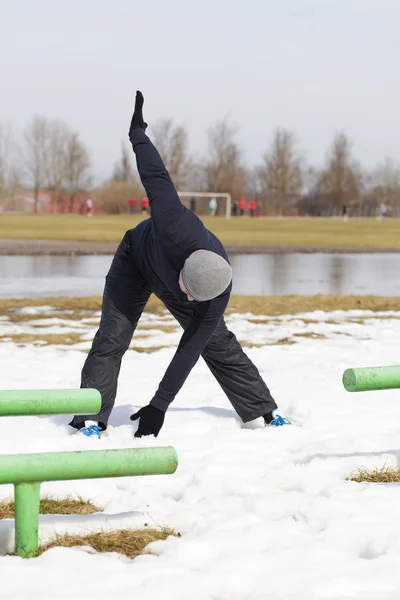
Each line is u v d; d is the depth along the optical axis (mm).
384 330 12094
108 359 6105
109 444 5715
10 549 3949
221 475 5102
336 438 5969
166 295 5941
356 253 35250
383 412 6871
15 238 38969
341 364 9141
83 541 4031
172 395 5809
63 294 17469
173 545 3965
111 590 3463
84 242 36938
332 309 14766
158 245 5422
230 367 6301
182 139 100250
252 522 4316
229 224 60562
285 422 6406
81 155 100812
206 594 3486
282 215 101375
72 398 4098
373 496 4691
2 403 4000
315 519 4371
